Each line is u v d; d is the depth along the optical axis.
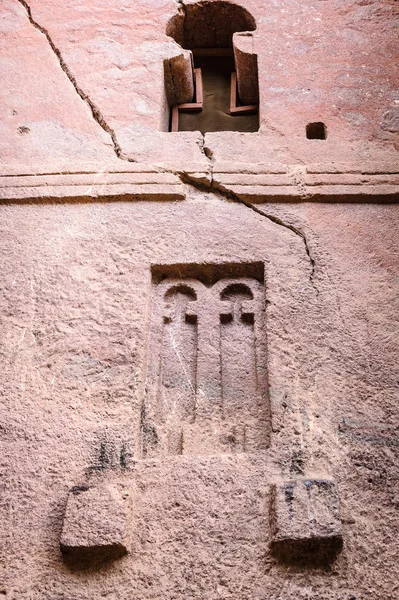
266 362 2.43
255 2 3.79
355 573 1.86
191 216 2.85
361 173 3.00
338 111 3.30
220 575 1.88
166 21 3.72
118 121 3.26
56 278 2.65
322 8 3.77
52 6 3.79
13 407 2.28
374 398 2.26
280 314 2.49
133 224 2.82
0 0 3.83
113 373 2.36
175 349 2.53
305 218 2.83
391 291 2.57
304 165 3.04
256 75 3.62
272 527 1.94
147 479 2.09
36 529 2.00
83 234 2.79
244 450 2.23
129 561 1.93
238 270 2.70
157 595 1.85
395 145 3.15
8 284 2.64
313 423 2.19
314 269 2.64
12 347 2.45
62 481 2.09
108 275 2.65
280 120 3.26
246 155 3.10
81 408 2.27
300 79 3.44
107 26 3.69
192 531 1.97
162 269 2.70
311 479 2.02
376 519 1.97
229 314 2.60
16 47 3.61
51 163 3.07
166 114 3.57
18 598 1.86
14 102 3.35
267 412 2.30
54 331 2.48
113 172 3.00
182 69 3.57
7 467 2.13
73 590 1.88
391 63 3.51
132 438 2.18
